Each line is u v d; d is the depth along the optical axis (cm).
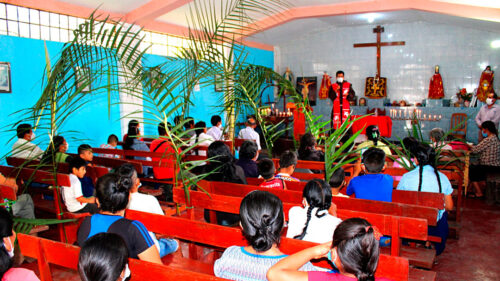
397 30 1367
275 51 1558
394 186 476
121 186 237
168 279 200
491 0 846
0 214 193
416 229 271
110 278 152
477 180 655
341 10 1071
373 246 146
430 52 1327
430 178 379
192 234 280
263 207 176
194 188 448
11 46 692
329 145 401
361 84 1438
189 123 694
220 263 188
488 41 1241
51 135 396
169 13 970
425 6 962
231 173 398
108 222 229
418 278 277
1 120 680
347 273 153
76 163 420
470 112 1209
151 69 403
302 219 263
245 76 534
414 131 496
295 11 1122
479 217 574
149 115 977
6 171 450
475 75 1270
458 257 436
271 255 181
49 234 471
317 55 1495
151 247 234
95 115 851
